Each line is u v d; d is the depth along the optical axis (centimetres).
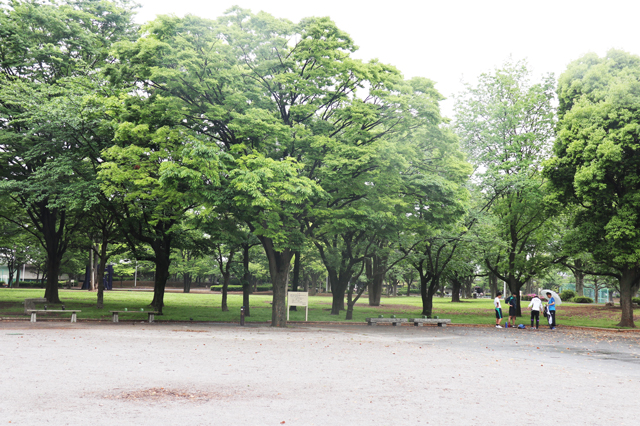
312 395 839
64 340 1498
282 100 2217
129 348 1365
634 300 4681
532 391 920
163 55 1878
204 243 3130
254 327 2255
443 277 3572
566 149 2712
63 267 6169
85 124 2314
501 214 3325
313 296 6650
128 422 649
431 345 1703
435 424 679
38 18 2636
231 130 2055
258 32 2031
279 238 2120
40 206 3094
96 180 2306
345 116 2181
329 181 2097
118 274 7838
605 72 2728
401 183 2184
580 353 1568
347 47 2078
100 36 2911
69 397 775
